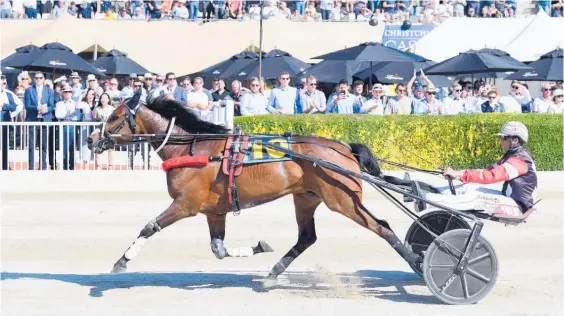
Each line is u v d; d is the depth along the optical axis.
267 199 7.47
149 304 7.20
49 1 24.00
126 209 12.13
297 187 7.44
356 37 22.48
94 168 15.64
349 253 9.40
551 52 19.11
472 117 15.58
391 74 19.80
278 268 7.80
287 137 7.55
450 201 7.30
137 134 7.75
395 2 24.47
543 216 11.82
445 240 7.11
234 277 8.28
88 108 15.72
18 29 22.33
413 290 7.74
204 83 21.98
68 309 7.03
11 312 6.93
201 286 7.89
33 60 18.67
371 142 15.46
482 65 18.47
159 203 12.62
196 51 21.84
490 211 7.29
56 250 9.51
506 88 22.78
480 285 7.17
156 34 22.36
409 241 7.92
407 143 15.53
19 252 9.40
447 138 15.54
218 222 7.78
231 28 22.45
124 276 8.30
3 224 11.01
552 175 15.25
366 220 7.34
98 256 9.22
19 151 15.66
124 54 20.47
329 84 19.94
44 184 14.22
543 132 15.69
